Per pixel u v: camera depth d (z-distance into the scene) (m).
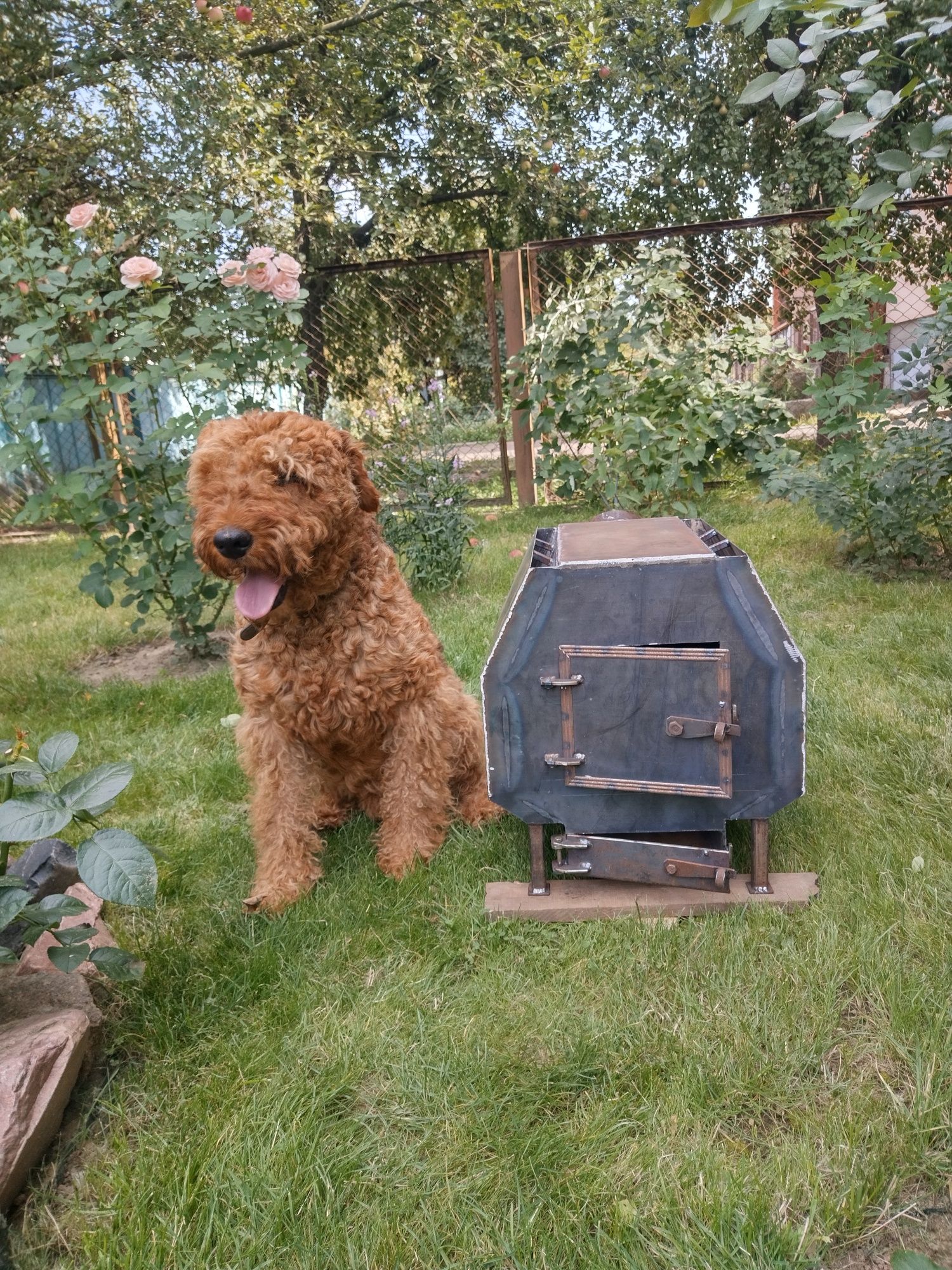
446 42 10.67
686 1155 1.52
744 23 1.60
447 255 8.47
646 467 6.75
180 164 8.79
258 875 2.56
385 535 5.69
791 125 12.03
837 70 10.19
